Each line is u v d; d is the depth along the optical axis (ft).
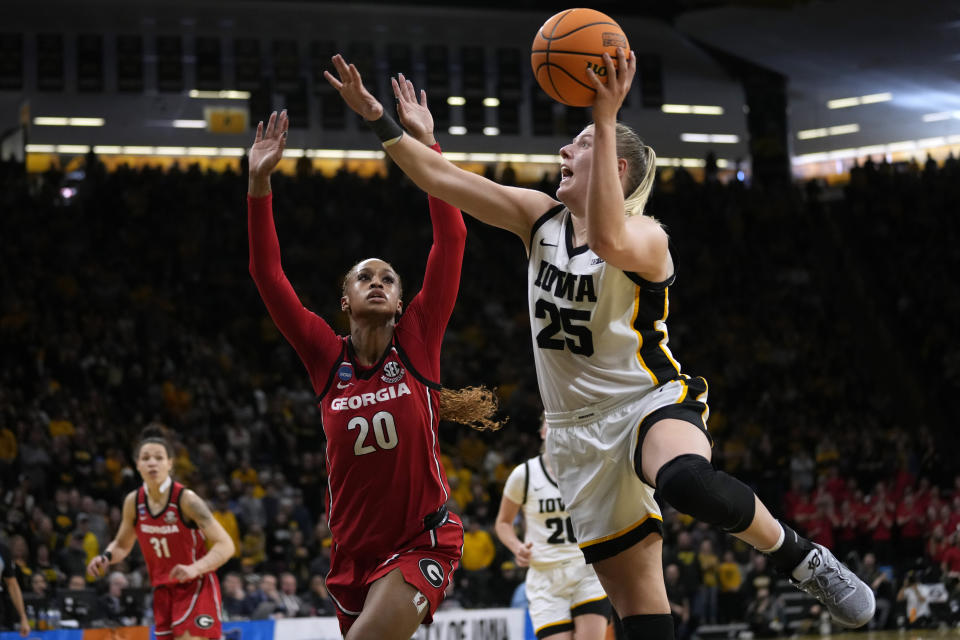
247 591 34.06
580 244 10.80
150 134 71.67
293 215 67.46
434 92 76.18
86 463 41.96
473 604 37.93
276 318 12.92
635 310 10.57
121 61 71.20
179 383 51.90
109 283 59.11
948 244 75.15
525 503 21.91
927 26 65.62
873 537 48.47
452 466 47.75
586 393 10.77
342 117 74.84
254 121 73.36
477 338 63.36
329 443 12.53
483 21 76.18
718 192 76.54
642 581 11.18
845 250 75.97
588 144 10.78
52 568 34.91
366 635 11.50
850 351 68.95
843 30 68.64
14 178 64.69
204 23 72.49
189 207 66.18
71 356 50.70
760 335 67.62
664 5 73.26
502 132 77.41
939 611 43.78
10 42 69.46
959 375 66.39
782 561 9.94
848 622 10.05
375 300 12.35
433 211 12.98
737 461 54.24
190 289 62.08
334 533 12.68
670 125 80.07
